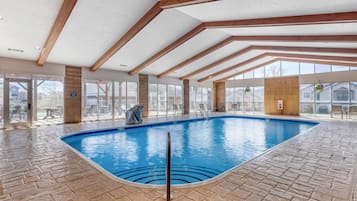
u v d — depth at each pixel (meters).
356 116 9.93
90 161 3.50
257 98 13.84
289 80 12.27
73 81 8.95
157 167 4.05
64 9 4.65
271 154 3.92
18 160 3.54
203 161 4.44
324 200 2.14
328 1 3.81
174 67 10.77
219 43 8.16
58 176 2.81
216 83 16.36
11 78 7.54
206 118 11.65
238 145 5.83
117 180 2.67
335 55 8.23
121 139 6.52
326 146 4.58
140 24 5.70
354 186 2.48
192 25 6.48
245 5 4.51
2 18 4.97
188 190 2.38
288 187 2.46
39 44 6.50
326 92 10.87
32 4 4.61
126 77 10.80
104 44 7.11
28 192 2.33
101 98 10.16
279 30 6.01
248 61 11.35
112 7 5.08
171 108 13.24
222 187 2.46
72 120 8.94
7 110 7.45
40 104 9.01
